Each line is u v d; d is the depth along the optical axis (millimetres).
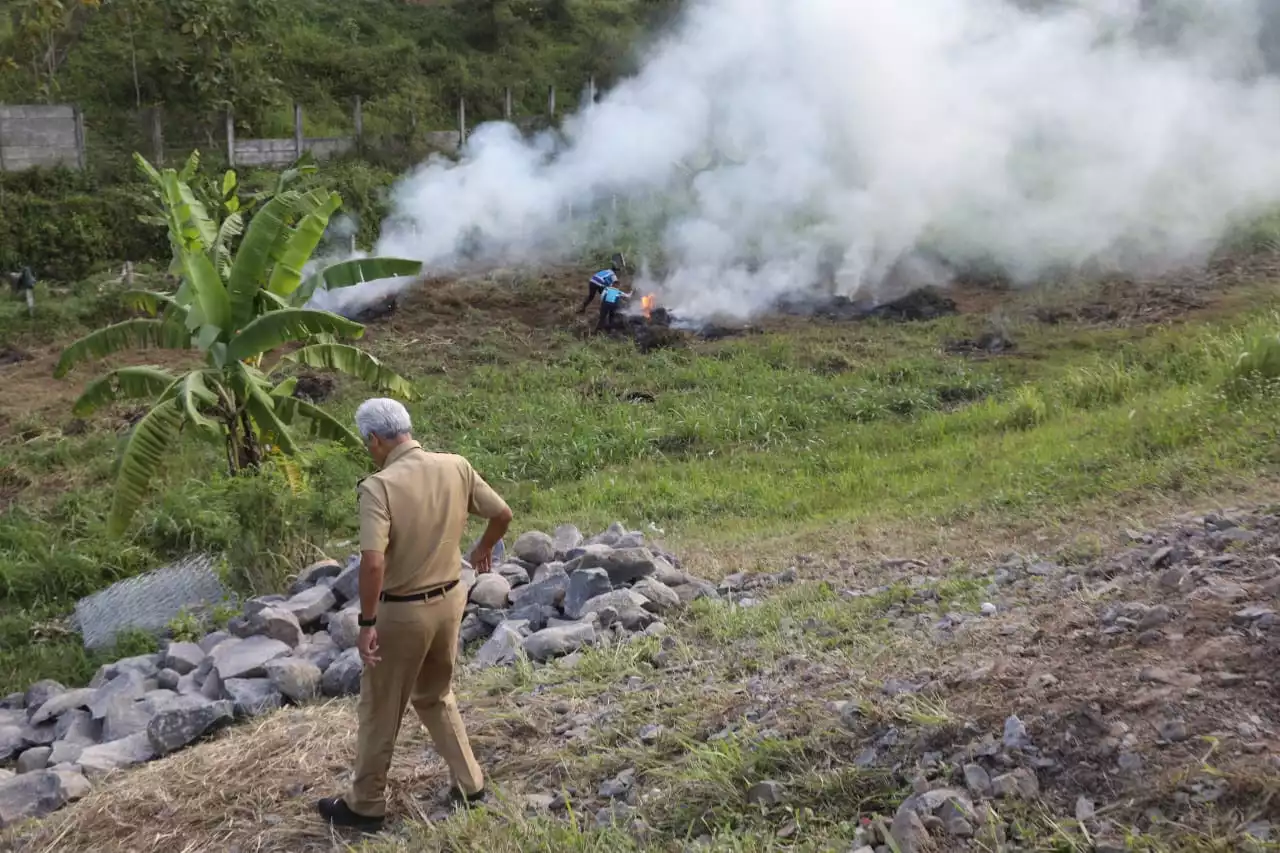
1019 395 12070
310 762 4926
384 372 10359
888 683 4383
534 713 5074
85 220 19891
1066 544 6422
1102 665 3990
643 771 4293
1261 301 14859
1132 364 12820
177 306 10133
